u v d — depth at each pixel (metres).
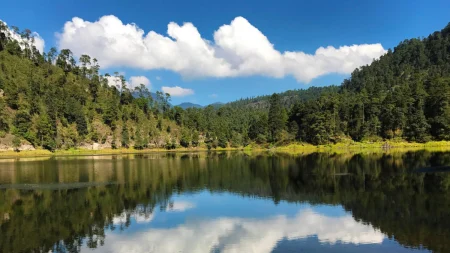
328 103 182.00
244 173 74.50
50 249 28.52
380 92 193.38
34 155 156.38
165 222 36.06
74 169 87.56
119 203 45.78
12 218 38.78
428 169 66.88
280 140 179.75
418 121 147.12
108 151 184.12
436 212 35.94
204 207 42.72
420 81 191.00
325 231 31.47
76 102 196.12
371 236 29.34
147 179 67.75
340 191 49.66
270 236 30.56
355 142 159.25
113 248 28.45
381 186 51.53
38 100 185.62
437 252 25.05
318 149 157.88
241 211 40.25
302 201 44.59
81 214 40.16
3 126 161.12
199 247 28.27
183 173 76.88
